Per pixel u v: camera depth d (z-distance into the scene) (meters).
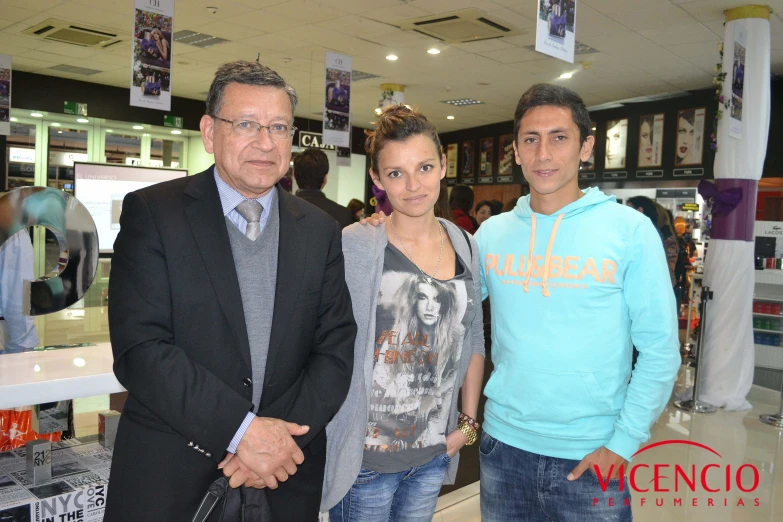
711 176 10.28
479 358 2.04
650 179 11.15
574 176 1.77
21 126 11.39
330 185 15.82
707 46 7.64
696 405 5.46
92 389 1.64
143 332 1.40
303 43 8.34
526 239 1.82
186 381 1.38
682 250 5.73
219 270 1.48
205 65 9.84
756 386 6.39
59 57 9.53
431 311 1.77
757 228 6.66
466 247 1.91
